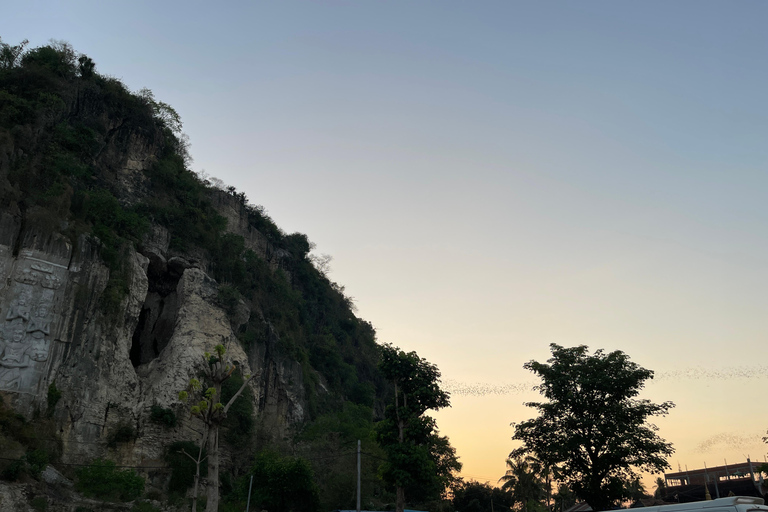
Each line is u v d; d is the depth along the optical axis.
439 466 54.72
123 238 55.12
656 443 35.47
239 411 57.75
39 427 42.00
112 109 64.44
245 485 48.69
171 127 73.75
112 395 49.03
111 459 46.56
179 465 49.56
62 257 47.59
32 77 58.00
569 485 37.97
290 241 100.88
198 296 61.75
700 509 19.20
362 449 59.81
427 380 43.59
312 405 75.56
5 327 43.28
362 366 101.75
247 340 66.38
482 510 77.75
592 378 37.47
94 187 57.56
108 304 50.25
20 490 34.72
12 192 47.16
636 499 68.25
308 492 48.44
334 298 104.50
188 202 68.19
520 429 39.12
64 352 46.00
